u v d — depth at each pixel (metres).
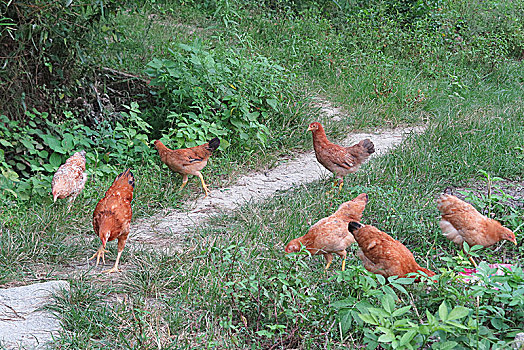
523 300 3.85
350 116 10.91
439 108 11.51
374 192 6.85
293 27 14.74
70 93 8.53
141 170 8.11
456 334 3.78
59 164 7.89
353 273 4.32
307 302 4.27
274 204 6.97
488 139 8.86
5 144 7.41
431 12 15.89
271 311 4.36
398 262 4.56
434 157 8.10
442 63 14.17
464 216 5.39
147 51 11.68
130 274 5.20
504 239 5.36
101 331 4.29
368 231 4.79
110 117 9.20
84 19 8.21
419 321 4.13
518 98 12.54
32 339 4.17
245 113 8.99
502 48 15.02
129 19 14.04
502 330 4.02
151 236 6.37
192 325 4.38
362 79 12.52
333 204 6.74
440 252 5.72
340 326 4.05
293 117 9.98
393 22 15.32
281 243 5.73
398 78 12.51
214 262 5.12
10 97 7.84
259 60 10.31
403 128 10.73
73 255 5.71
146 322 4.26
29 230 6.00
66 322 4.39
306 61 13.37
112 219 5.35
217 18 15.05
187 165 7.53
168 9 15.38
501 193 6.87
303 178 8.43
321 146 7.44
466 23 16.58
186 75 9.12
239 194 7.80
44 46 7.95
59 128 8.13
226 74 9.49
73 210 6.77
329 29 15.21
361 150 7.30
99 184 7.55
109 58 10.12
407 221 6.11
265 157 8.91
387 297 3.78
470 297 4.26
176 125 9.16
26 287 4.82
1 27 7.38
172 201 7.39
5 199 6.80
